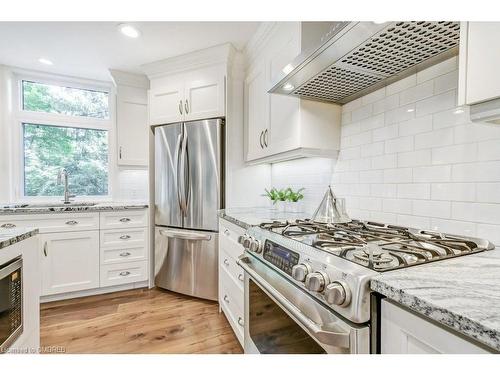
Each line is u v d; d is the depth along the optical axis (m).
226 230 1.90
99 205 2.53
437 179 1.09
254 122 2.12
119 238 2.53
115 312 2.12
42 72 2.75
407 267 0.67
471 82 0.67
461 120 1.00
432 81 1.11
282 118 1.69
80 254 2.38
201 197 2.30
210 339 1.74
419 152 1.16
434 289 0.54
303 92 1.44
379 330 0.61
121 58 2.46
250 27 1.95
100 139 3.05
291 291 0.89
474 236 0.96
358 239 0.96
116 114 2.79
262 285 1.04
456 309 0.45
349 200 1.56
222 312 2.09
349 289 0.63
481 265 0.70
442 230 1.07
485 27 0.64
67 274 2.33
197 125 2.31
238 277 1.60
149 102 2.60
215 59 2.28
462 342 0.46
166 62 2.46
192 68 2.39
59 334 1.79
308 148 1.55
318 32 1.44
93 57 2.45
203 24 1.91
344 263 0.71
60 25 1.95
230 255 1.79
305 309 0.81
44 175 2.83
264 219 1.60
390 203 1.30
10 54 2.40
